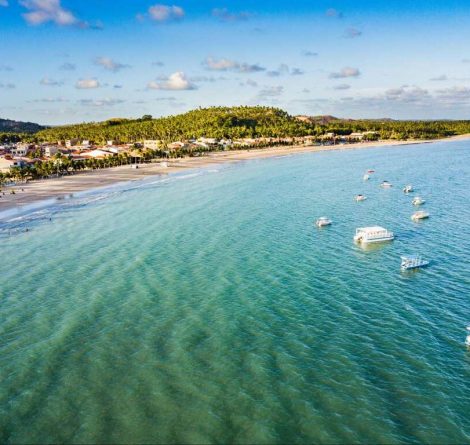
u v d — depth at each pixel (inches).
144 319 2027.6
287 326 1955.0
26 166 7426.2
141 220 3927.2
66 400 1473.9
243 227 3639.3
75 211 4384.8
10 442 1298.0
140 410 1422.2
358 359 1694.1
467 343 1779.0
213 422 1365.7
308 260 2807.6
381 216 4025.6
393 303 2171.5
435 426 1348.4
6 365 1673.2
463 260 2765.7
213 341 1834.4
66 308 2146.9
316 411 1409.9
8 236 3491.6
